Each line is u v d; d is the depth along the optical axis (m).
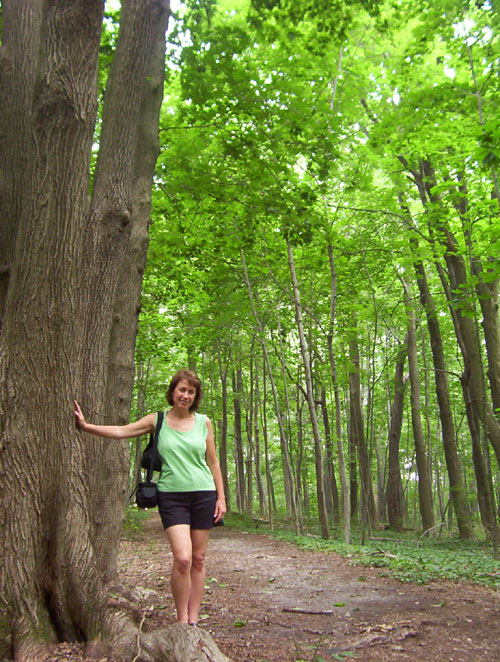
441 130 10.83
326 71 10.77
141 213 5.72
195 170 9.59
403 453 28.36
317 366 14.22
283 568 7.57
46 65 3.64
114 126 4.55
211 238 12.72
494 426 12.62
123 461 5.43
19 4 4.95
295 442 20.28
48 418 3.43
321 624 4.31
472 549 12.08
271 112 8.38
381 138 10.95
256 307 16.08
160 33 5.80
